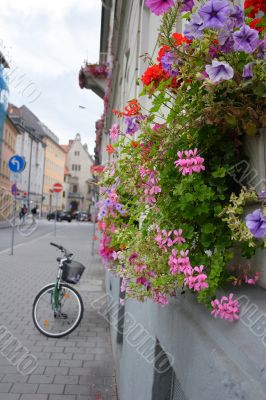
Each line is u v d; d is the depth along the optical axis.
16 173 14.93
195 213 1.63
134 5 6.63
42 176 84.44
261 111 1.48
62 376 4.39
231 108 1.48
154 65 1.98
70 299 5.87
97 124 23.66
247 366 1.15
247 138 1.66
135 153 2.30
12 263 12.77
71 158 111.00
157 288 1.97
